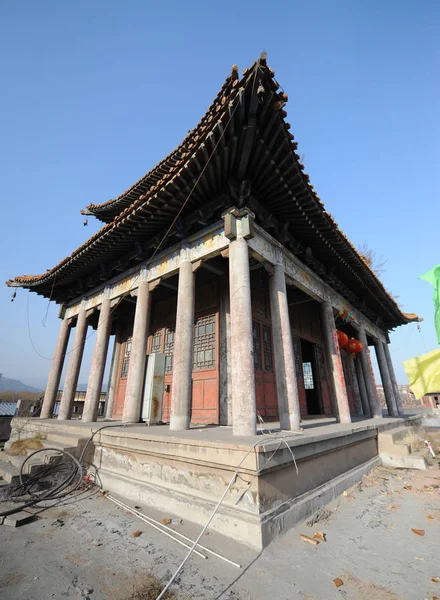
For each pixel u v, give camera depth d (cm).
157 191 785
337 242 1029
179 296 852
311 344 1633
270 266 877
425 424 1948
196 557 407
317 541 446
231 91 566
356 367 1981
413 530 491
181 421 729
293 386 770
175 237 960
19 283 1458
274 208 874
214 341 1061
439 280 721
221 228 816
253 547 422
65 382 1278
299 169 729
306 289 1062
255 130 620
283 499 497
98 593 334
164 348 1288
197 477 531
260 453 463
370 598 326
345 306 1402
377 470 881
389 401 1762
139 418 905
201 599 324
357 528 504
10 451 836
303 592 336
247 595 331
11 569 379
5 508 577
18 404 1591
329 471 677
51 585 347
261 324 1198
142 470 636
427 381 697
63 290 1522
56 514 561
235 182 763
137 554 416
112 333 1670
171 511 542
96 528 499
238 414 617
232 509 465
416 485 743
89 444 793
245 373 634
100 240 1018
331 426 907
